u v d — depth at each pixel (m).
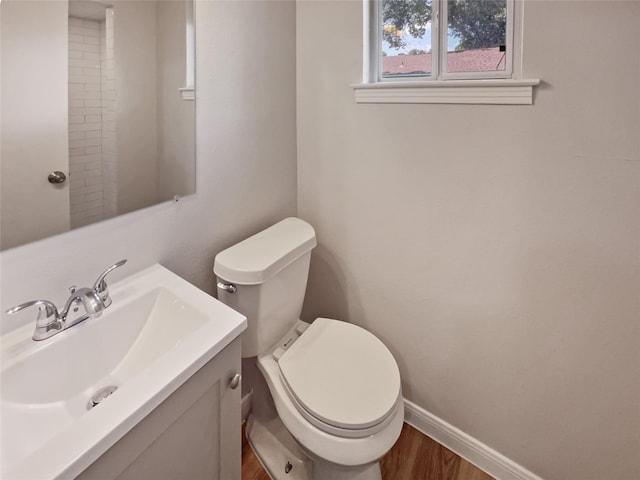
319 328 1.40
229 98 1.30
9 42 0.77
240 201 1.41
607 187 1.01
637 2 0.90
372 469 1.17
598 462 1.17
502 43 1.18
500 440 1.36
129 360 0.96
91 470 0.60
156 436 0.72
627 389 1.08
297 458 1.40
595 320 1.10
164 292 1.02
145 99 1.04
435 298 1.40
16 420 0.74
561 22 0.99
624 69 0.94
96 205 0.96
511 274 1.22
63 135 0.87
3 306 0.81
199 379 0.80
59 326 0.83
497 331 1.29
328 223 1.64
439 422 1.50
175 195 1.17
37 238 0.85
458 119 1.21
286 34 1.50
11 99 0.78
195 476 0.85
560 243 1.11
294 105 1.61
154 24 1.03
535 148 1.09
